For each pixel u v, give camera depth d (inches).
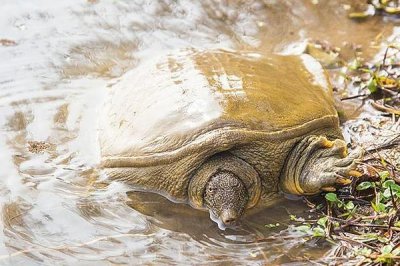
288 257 614.2
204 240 640.4
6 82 847.7
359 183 666.8
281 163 671.1
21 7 984.3
